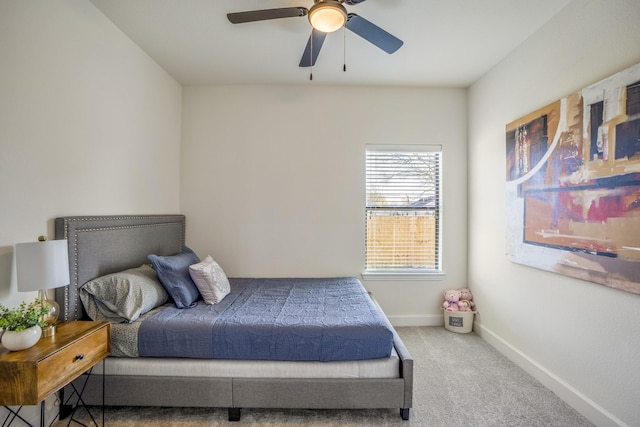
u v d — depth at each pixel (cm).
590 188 173
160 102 279
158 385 175
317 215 320
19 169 152
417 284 322
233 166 319
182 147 319
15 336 127
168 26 219
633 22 153
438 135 321
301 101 318
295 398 175
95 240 195
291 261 320
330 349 176
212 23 214
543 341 213
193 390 175
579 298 183
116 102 221
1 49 143
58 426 168
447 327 308
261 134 318
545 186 207
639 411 149
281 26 218
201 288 227
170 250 285
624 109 154
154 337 177
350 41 234
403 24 213
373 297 289
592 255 171
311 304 223
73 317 179
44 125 165
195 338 177
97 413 180
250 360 180
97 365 176
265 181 319
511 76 248
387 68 279
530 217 222
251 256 320
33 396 122
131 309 185
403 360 175
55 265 143
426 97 320
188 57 262
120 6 197
